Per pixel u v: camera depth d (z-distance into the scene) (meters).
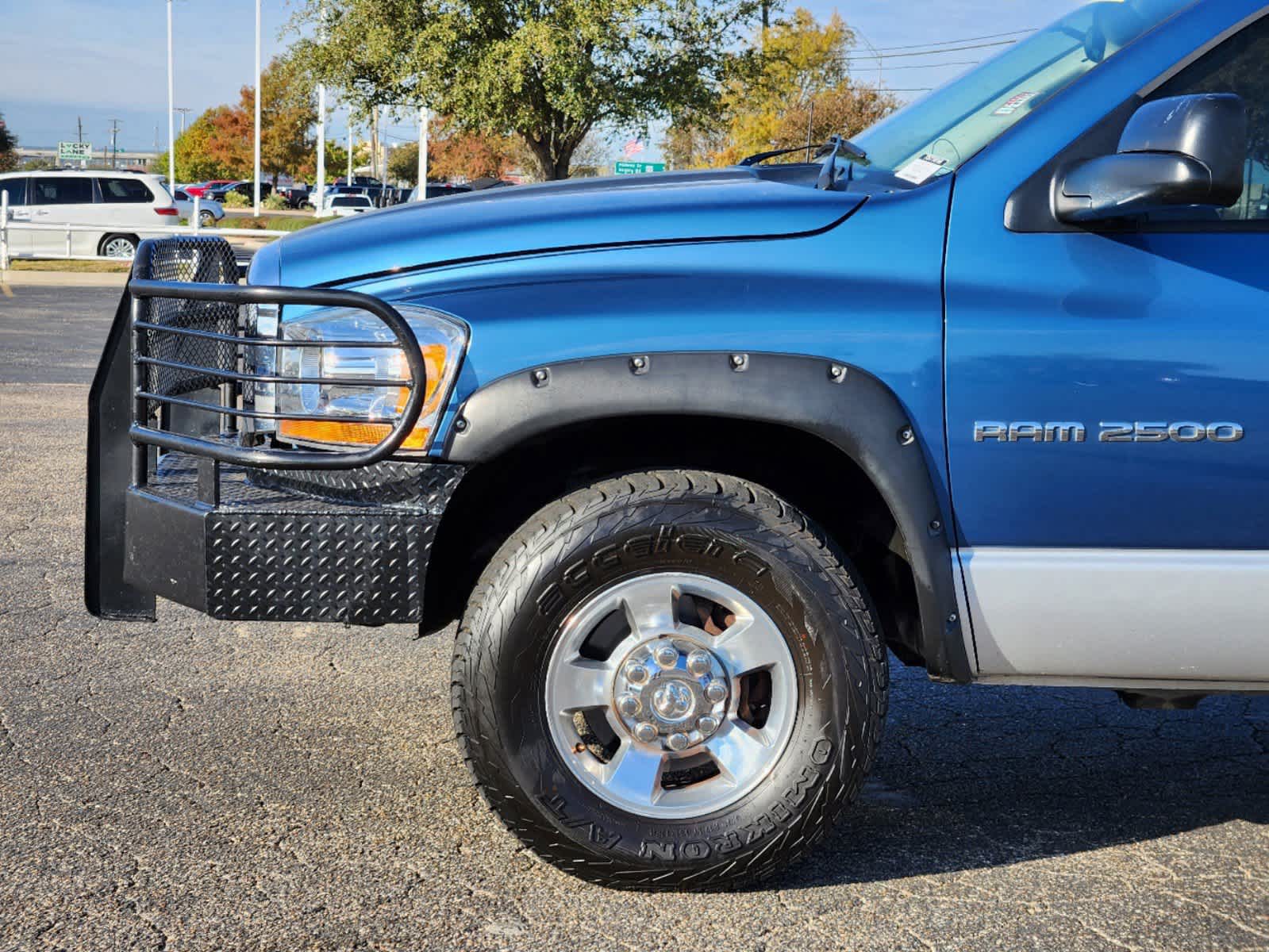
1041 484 2.62
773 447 2.92
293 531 2.70
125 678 4.12
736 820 2.71
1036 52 3.15
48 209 23.36
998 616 2.65
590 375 2.58
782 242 2.66
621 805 2.71
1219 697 4.34
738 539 2.64
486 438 2.61
